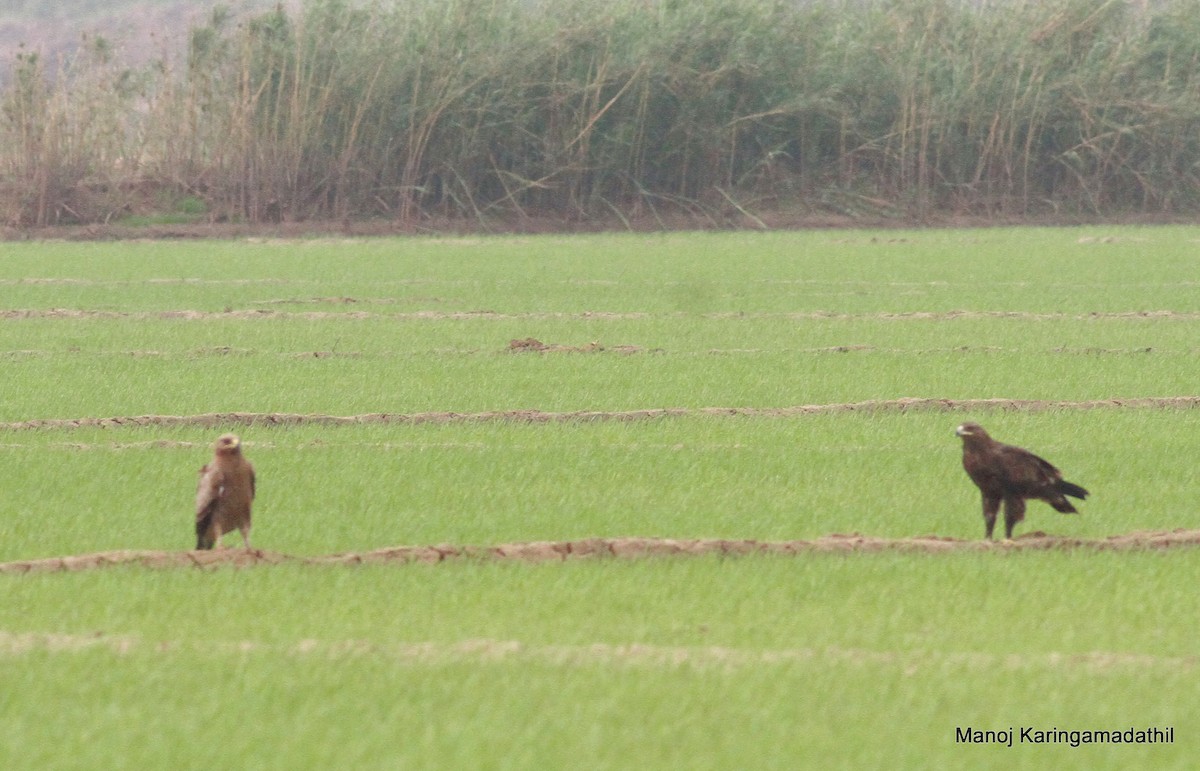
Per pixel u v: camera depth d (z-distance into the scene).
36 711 34.38
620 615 43.22
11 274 163.75
